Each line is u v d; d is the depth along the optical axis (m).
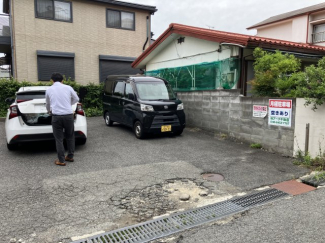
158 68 11.54
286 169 4.70
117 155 5.48
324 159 4.98
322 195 3.67
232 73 7.57
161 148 6.07
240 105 6.57
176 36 9.96
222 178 4.30
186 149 6.00
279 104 5.53
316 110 5.05
